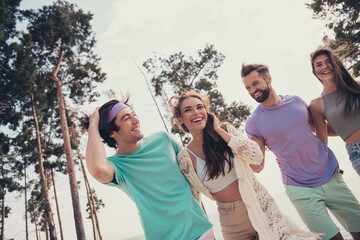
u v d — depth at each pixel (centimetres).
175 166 219
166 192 196
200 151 235
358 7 1417
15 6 1424
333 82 265
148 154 213
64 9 1527
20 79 1332
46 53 1539
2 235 2439
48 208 1492
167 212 189
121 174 199
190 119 225
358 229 259
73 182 1188
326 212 253
